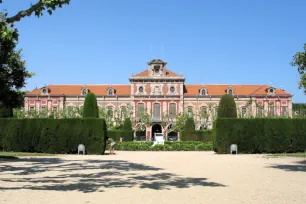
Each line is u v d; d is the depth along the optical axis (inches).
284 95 3560.5
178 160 1147.3
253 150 1492.4
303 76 975.6
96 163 1032.8
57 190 550.9
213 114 3380.9
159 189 563.5
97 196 501.7
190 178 697.0
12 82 1745.8
